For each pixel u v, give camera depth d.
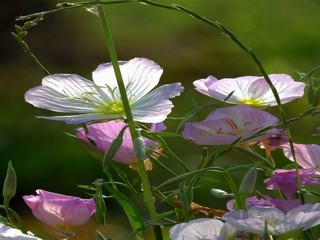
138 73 0.80
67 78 0.80
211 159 0.79
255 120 0.79
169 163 3.07
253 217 0.73
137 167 0.80
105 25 0.76
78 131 0.82
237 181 2.77
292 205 0.77
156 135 0.78
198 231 0.74
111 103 0.79
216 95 0.82
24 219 3.11
